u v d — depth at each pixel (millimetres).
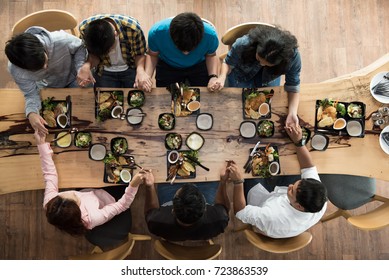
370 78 2270
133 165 2090
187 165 2107
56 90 2104
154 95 2164
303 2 3225
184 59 2365
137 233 2822
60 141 2076
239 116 2188
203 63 2531
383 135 2205
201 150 2137
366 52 3199
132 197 2094
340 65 3180
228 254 2875
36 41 1783
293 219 2035
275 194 2273
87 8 3096
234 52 2252
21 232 2811
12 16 3053
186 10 3152
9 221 2820
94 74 2494
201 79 2555
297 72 2145
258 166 2145
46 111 2082
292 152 2180
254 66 2314
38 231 2816
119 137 2105
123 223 2289
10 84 2975
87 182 2068
